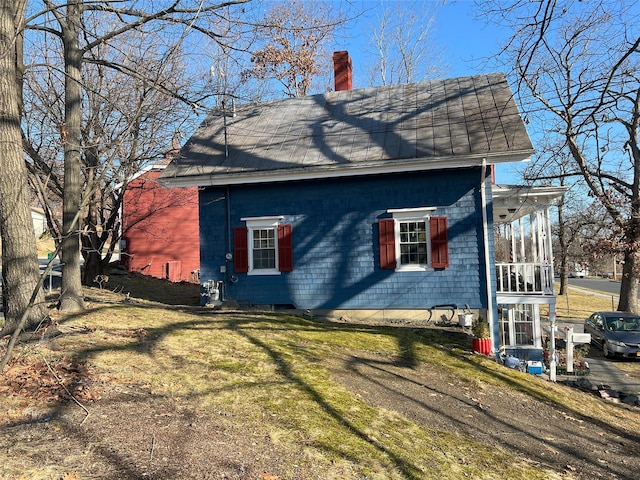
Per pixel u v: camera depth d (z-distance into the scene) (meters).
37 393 4.83
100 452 3.73
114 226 16.45
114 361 6.16
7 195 6.66
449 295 11.40
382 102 14.31
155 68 9.72
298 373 6.64
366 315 11.92
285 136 13.55
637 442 6.58
